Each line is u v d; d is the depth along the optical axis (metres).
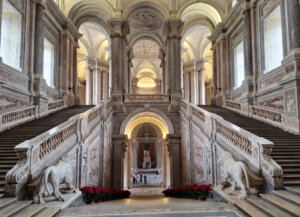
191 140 15.24
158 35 27.23
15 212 5.45
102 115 15.02
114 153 18.38
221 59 20.89
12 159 8.09
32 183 6.66
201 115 13.20
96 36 29.88
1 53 13.93
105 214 5.81
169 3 20.92
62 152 8.67
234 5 18.25
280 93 12.98
